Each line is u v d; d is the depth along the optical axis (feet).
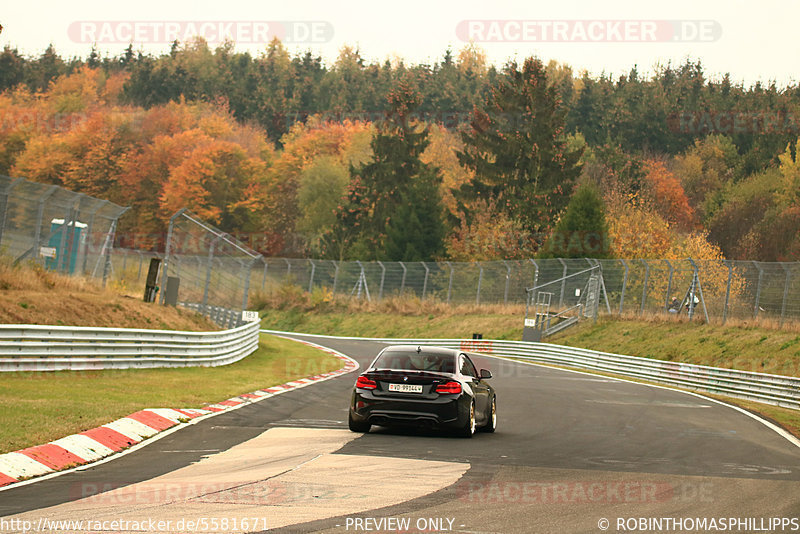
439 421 95.20
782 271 254.88
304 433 96.84
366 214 643.86
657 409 144.56
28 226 186.91
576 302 347.56
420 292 419.54
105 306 177.27
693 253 523.70
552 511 57.72
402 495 61.77
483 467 76.18
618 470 77.46
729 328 262.47
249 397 134.10
